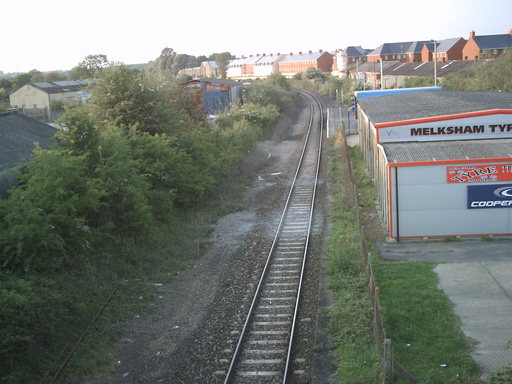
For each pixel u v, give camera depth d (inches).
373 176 1021.8
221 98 2202.3
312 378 390.9
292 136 1964.8
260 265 649.0
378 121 911.7
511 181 696.4
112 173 660.7
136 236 676.7
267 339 459.8
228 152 1208.8
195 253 699.4
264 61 6048.2
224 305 535.5
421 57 4480.8
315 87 4057.6
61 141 683.4
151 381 403.2
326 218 852.0
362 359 403.2
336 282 565.9
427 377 367.6
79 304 483.5
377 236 741.3
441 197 706.8
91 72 1047.0
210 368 415.8
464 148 740.7
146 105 987.3
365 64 4180.6
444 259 633.6
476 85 2113.7
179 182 888.3
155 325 499.5
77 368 419.2
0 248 503.2
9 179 657.6
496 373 356.5
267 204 982.4
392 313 477.4
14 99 2785.4
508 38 3503.9
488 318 462.0
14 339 388.8
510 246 666.8
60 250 541.3
